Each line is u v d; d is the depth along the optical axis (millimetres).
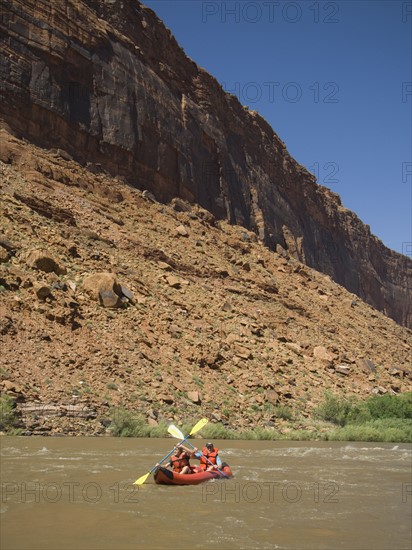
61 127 39938
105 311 26484
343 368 34844
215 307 34688
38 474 10680
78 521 7395
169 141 48938
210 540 6828
